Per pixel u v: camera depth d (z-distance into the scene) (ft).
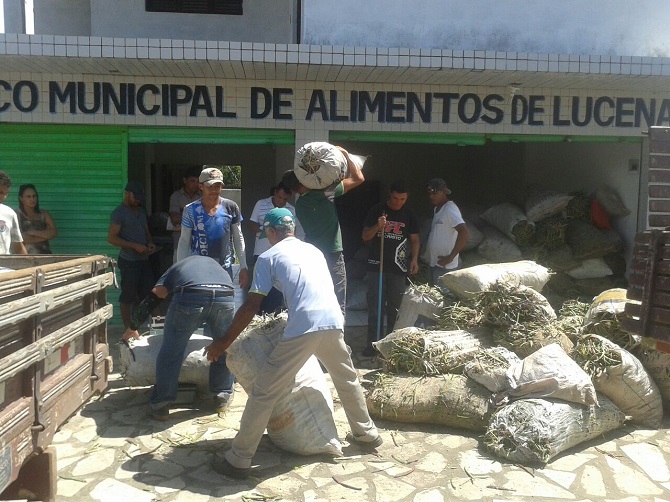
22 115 25.46
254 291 13.89
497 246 29.01
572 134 27.81
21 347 9.81
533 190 30.71
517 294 18.52
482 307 18.99
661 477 14.14
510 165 38.22
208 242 19.35
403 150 43.98
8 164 26.25
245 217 43.98
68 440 15.60
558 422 14.74
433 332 18.47
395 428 16.39
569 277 29.19
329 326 13.58
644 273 9.15
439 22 25.11
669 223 10.64
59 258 14.43
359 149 43.73
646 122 28.04
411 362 17.57
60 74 25.39
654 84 26.35
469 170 44.01
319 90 26.32
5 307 8.93
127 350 18.38
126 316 24.38
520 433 14.55
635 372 16.37
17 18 27.37
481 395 16.10
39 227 25.13
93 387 12.75
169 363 16.48
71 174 26.37
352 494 13.23
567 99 27.63
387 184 44.01
